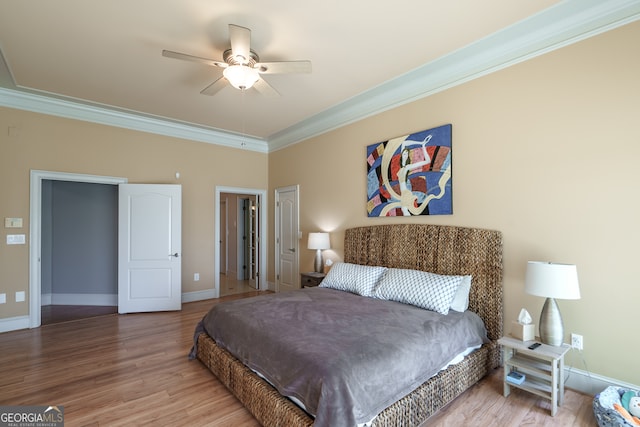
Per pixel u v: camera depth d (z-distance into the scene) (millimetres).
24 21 2428
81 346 3314
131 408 2211
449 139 3184
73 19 2416
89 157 4340
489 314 2822
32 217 3920
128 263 4566
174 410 2193
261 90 3066
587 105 2377
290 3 2268
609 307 2273
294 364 1864
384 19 2451
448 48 2857
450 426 1998
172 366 2854
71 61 3053
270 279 6023
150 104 4168
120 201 4535
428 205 3357
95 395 2373
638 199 2160
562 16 2414
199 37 2672
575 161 2426
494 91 2893
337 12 2369
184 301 5156
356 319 2436
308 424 1669
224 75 2611
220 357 2525
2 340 3479
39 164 3982
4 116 3775
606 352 2287
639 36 2164
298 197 5301
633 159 2182
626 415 1868
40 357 3031
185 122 4926
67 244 5176
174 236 4734
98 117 4398
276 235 5840
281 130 5340
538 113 2623
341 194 4469
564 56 2490
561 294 2135
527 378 2410
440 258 3170
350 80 3484
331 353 1838
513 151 2764
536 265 2268
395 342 2023
